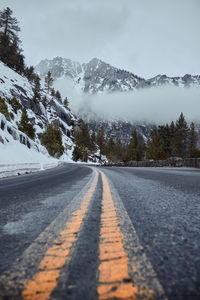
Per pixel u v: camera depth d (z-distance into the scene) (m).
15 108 67.00
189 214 1.44
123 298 0.45
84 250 0.77
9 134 30.81
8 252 0.77
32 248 0.81
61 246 0.83
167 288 0.50
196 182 4.11
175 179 4.94
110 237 0.94
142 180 4.73
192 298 0.45
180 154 57.94
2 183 5.17
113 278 0.55
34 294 0.48
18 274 0.59
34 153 34.41
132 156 78.94
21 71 105.06
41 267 0.63
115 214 1.44
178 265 0.64
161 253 0.74
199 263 0.66
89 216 1.39
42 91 112.38
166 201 1.99
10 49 90.00
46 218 1.38
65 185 3.95
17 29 88.56
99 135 133.62
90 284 0.52
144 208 1.65
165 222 1.22
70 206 1.81
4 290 0.50
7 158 21.62
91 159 110.06
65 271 0.60
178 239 0.91
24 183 4.76
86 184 4.02
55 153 68.94
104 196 2.36
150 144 50.06
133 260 0.67
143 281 0.53
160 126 59.34
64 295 0.47
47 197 2.44
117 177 5.96
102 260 0.68
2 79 74.69
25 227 1.16
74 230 1.06
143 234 0.98
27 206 1.87
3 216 1.47
